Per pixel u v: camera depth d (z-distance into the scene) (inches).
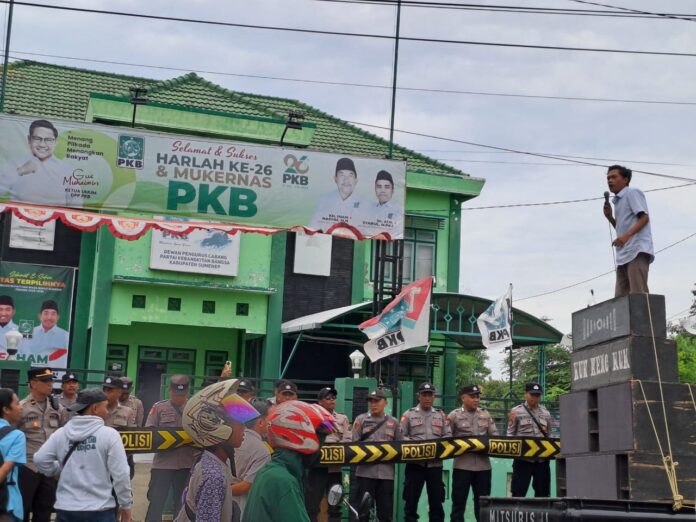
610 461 374.0
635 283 416.8
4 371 599.8
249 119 1102.4
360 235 812.6
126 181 772.6
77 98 1216.8
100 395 386.0
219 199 789.9
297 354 1152.2
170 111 1079.6
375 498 593.6
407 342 765.3
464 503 603.5
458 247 1219.2
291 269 1155.9
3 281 1063.6
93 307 1067.9
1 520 386.0
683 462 362.3
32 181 754.2
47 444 384.8
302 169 807.1
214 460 270.4
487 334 879.1
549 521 322.0
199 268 1087.6
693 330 396.5
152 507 540.1
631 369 368.2
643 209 419.8
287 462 261.4
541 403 893.2
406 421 607.2
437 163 1267.2
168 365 1181.1
